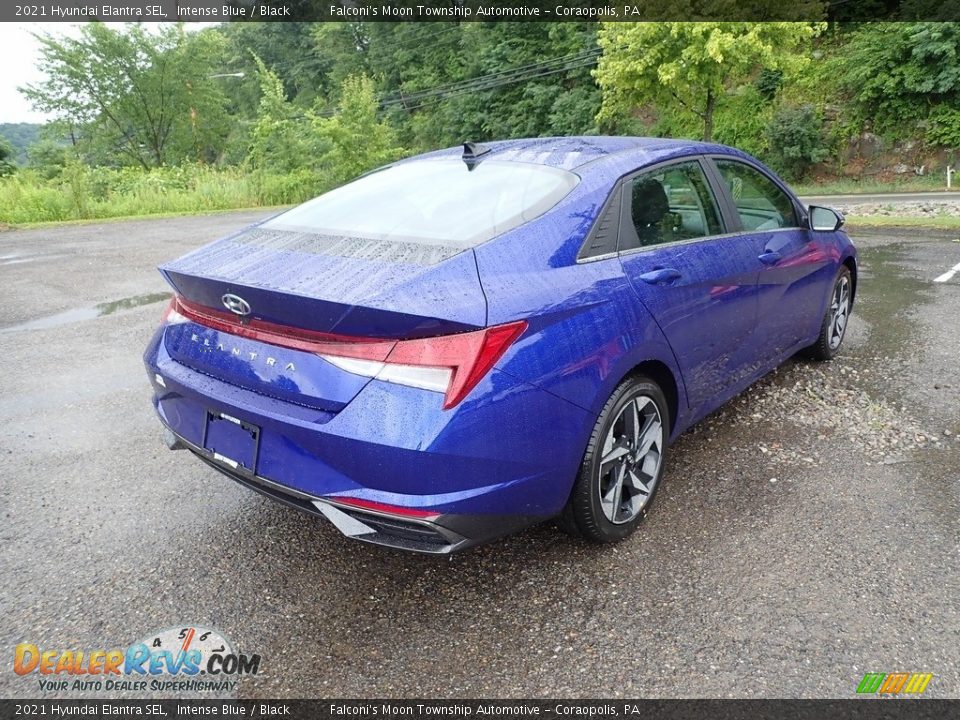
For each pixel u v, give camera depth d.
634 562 2.52
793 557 2.51
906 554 2.50
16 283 8.63
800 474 3.13
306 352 2.04
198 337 2.38
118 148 47.84
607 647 2.10
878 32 30.31
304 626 2.23
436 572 2.49
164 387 2.53
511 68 44.34
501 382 2.01
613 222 2.57
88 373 4.90
